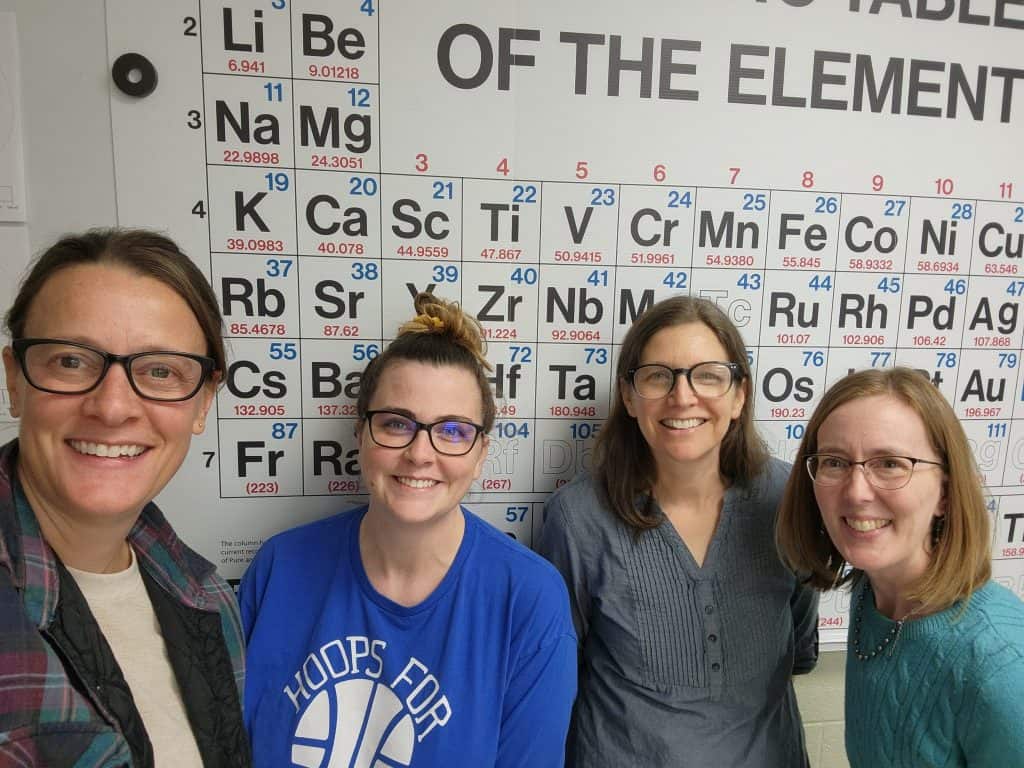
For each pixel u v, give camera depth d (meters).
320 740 0.72
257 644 0.77
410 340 0.76
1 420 0.88
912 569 0.70
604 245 0.98
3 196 0.85
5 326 0.51
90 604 0.55
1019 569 1.16
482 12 0.91
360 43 0.89
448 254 0.95
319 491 0.98
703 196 0.99
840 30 0.98
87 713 0.46
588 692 0.90
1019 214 1.07
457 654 0.74
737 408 0.87
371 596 0.76
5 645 0.43
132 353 0.48
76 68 0.85
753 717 0.86
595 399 1.02
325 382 0.96
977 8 1.00
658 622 0.85
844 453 0.70
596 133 0.95
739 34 0.96
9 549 0.47
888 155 1.02
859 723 0.76
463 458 0.72
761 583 0.88
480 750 0.71
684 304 0.86
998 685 0.59
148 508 0.64
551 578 0.77
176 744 0.57
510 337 0.99
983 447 1.12
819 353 1.05
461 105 0.92
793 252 1.02
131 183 0.88
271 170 0.90
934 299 1.07
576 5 0.92
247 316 0.93
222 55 0.87
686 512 0.90
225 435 0.95
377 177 0.92
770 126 0.99
